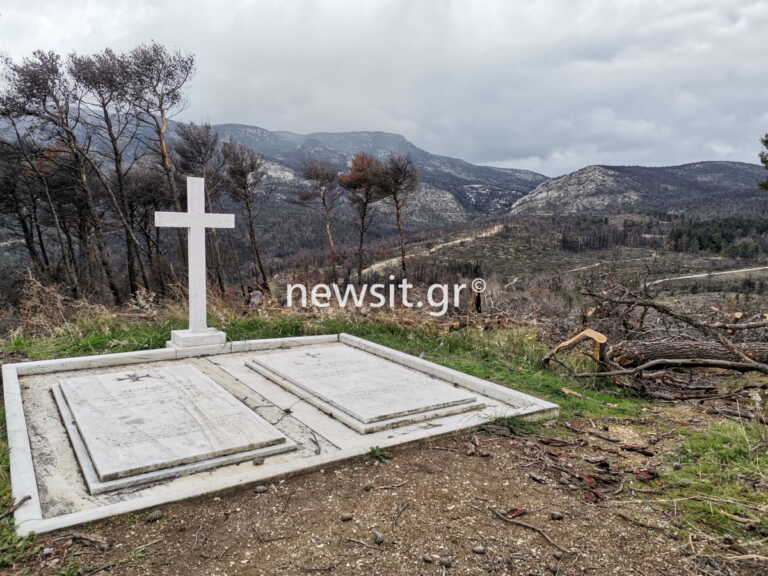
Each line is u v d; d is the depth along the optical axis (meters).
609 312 8.44
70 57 20.72
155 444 3.75
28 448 3.70
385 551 2.54
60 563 2.44
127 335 7.36
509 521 2.83
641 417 4.96
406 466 3.62
